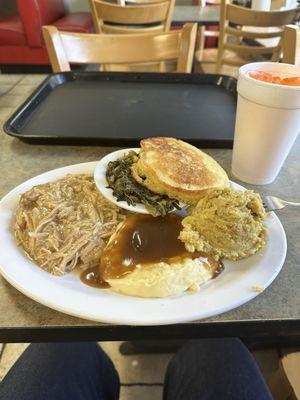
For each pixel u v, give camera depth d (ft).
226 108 2.99
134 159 1.94
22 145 2.41
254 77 1.87
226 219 1.43
